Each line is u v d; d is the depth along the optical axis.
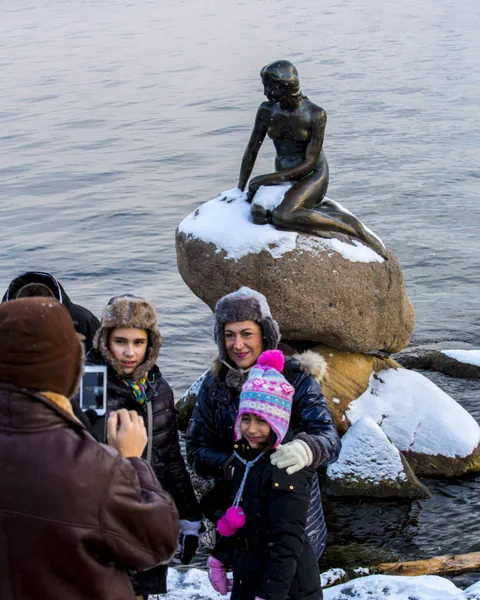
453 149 24.38
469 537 6.74
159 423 4.09
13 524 2.38
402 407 8.05
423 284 14.56
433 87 33.72
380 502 7.25
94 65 42.59
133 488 2.50
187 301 14.02
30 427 2.44
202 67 40.78
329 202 8.02
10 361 2.46
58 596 2.41
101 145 26.84
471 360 9.95
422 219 18.38
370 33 49.62
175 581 5.11
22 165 24.59
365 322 7.90
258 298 4.17
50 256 16.75
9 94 35.94
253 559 3.75
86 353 4.10
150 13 63.84
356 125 27.97
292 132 7.63
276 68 7.44
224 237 7.67
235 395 4.16
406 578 4.95
